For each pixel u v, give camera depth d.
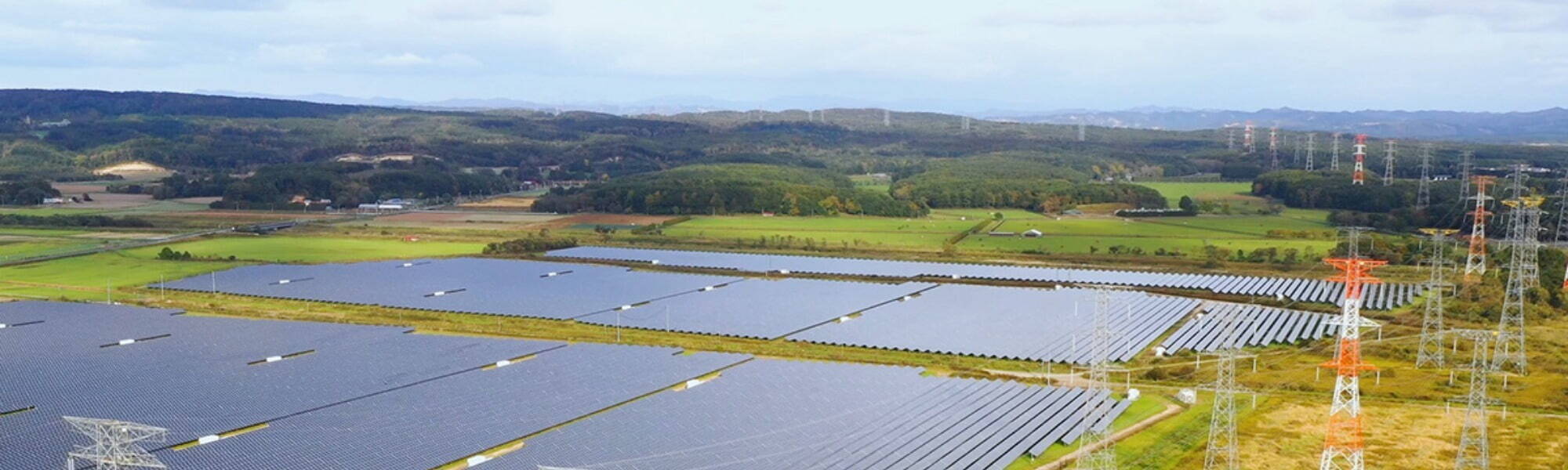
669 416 116.06
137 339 152.25
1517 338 156.00
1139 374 146.12
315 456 101.38
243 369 134.50
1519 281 181.12
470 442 106.19
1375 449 116.25
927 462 104.81
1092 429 118.75
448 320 179.62
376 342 152.12
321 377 131.00
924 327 172.62
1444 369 148.88
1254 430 121.69
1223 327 176.00
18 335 153.75
